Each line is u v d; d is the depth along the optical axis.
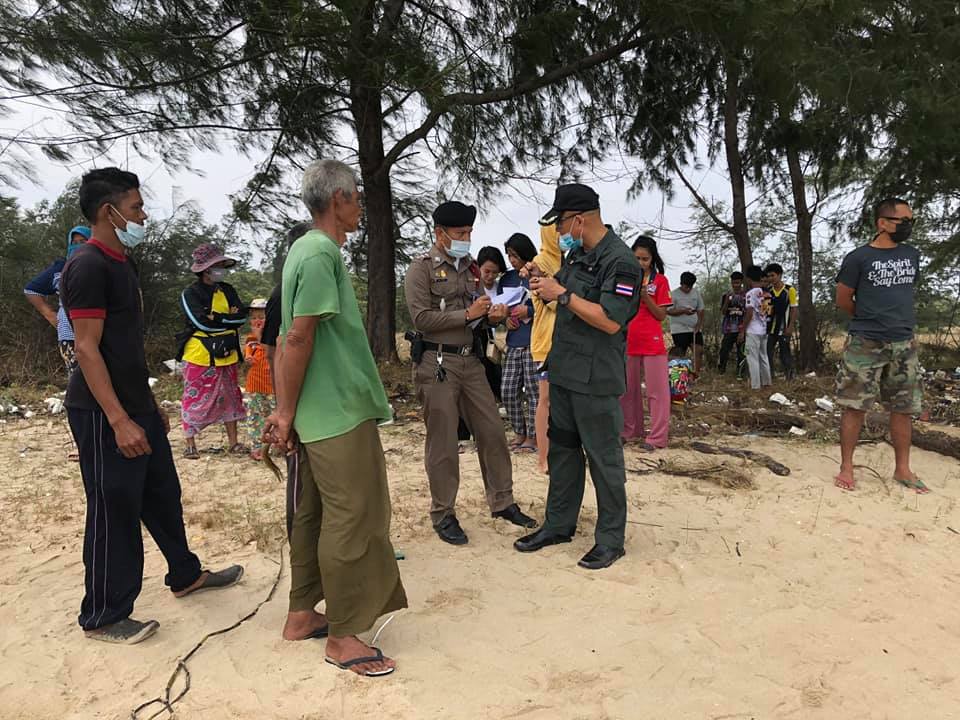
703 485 4.94
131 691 2.49
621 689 2.51
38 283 6.03
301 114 8.68
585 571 3.54
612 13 8.10
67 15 6.47
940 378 9.72
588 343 3.58
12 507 4.46
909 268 4.65
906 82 8.18
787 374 10.20
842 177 11.90
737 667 2.66
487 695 2.46
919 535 4.03
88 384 2.65
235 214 9.44
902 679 2.60
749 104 10.53
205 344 5.68
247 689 2.49
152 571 3.55
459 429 4.21
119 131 7.73
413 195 11.16
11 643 2.80
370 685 2.51
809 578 3.45
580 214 3.62
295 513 2.77
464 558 3.71
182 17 7.39
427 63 7.57
